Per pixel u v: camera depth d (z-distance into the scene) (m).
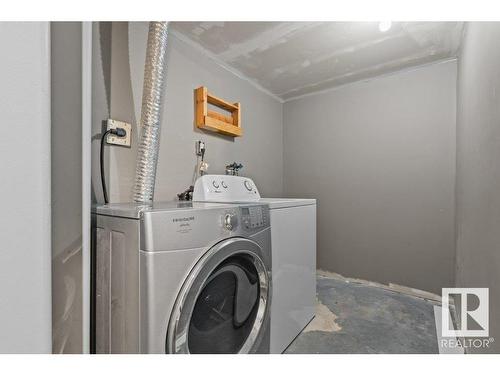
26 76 0.46
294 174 2.93
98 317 0.89
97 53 1.31
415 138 2.21
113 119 1.38
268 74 2.37
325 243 2.70
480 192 1.16
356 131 2.52
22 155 0.45
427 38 1.80
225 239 0.95
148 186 1.30
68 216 0.52
